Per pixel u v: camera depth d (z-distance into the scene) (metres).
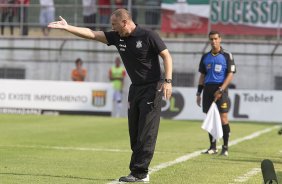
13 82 68.44
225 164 30.14
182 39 73.00
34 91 68.06
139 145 24.14
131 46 23.83
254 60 71.62
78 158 31.75
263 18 70.81
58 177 25.27
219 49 35.66
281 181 19.67
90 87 67.19
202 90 36.78
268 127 55.50
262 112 64.50
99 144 38.75
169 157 32.66
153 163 30.09
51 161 30.34
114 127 51.66
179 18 72.44
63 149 35.72
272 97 64.38
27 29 77.25
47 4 76.25
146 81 24.09
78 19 75.94
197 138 43.72
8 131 46.50
